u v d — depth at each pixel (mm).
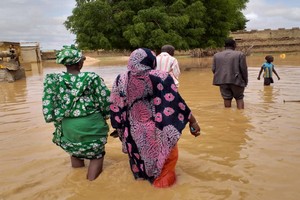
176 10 18891
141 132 3752
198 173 4070
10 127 6875
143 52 3697
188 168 4238
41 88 14180
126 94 3809
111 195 3594
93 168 4062
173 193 3564
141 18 17797
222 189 3619
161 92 3654
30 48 44719
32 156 4965
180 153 4832
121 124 3965
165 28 18109
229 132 5848
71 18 19547
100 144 4055
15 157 4934
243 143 5188
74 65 4086
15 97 11539
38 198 3600
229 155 4664
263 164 4277
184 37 19359
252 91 10727
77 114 3959
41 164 4609
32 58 44844
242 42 57250
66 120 4023
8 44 30609
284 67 20297
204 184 3758
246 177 3902
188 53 56312
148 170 3760
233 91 7898
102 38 18109
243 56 7664
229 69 7781
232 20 22938
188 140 5469
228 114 7355
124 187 3758
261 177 3885
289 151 4727
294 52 53188
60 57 4004
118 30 18547
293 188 3576
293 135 5496
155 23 18375
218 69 7984
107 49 19281
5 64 17625
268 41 55438
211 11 20969
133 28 17703
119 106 3908
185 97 10000
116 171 4164
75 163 4414
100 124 4078
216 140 5406
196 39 20344
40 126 6875
